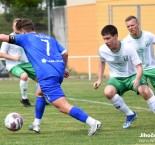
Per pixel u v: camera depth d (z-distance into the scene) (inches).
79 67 2596.0
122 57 789.2
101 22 2368.4
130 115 810.8
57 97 708.7
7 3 2935.5
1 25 2452.0
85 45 2578.7
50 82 706.2
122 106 804.0
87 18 2566.4
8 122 755.4
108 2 2330.2
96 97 1364.4
